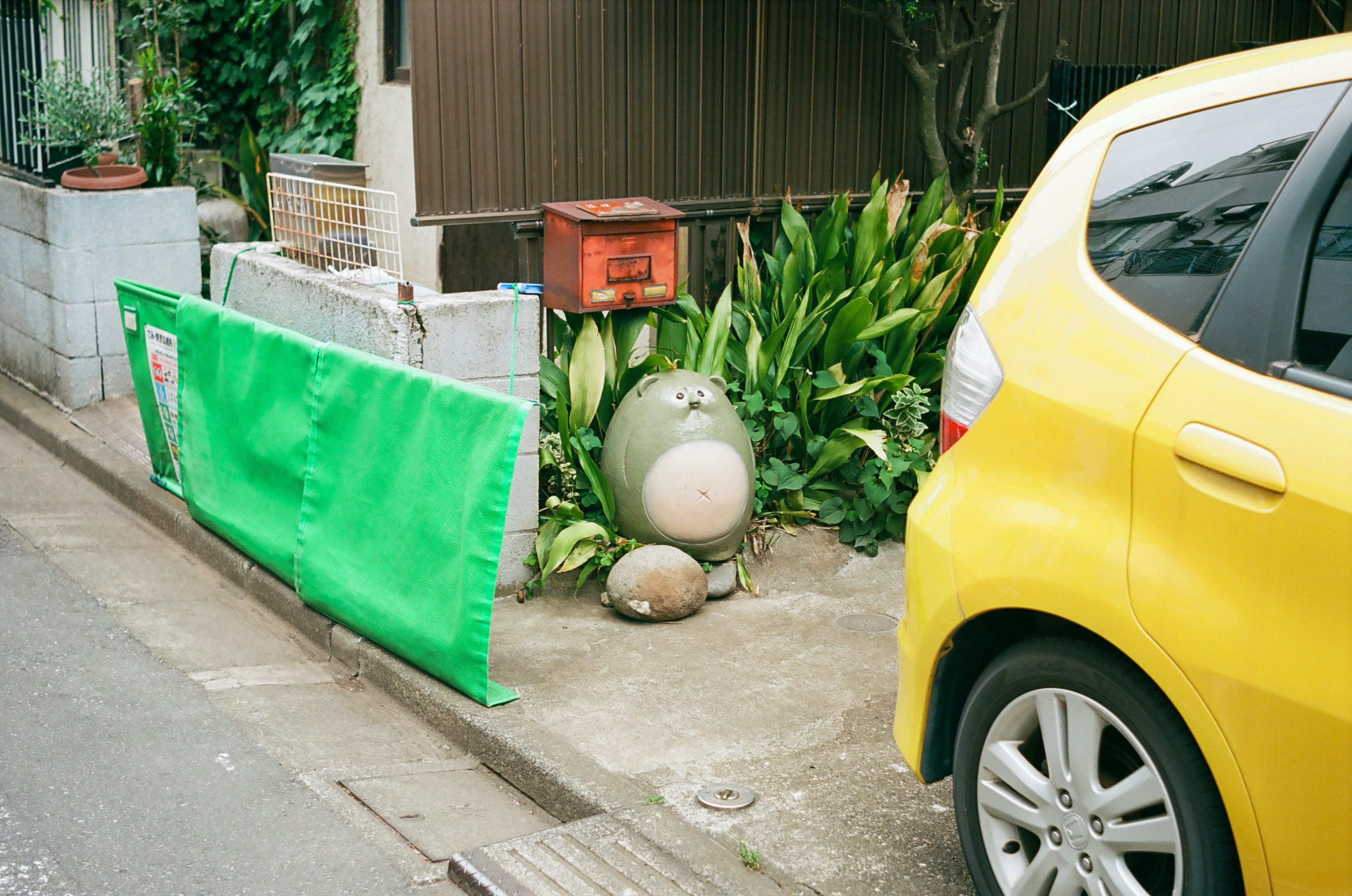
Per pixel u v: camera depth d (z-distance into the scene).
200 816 3.49
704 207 6.73
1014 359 2.76
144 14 8.84
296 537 4.92
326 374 4.70
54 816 3.43
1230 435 2.30
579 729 3.93
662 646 4.64
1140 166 2.73
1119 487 2.48
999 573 2.68
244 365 5.19
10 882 3.09
